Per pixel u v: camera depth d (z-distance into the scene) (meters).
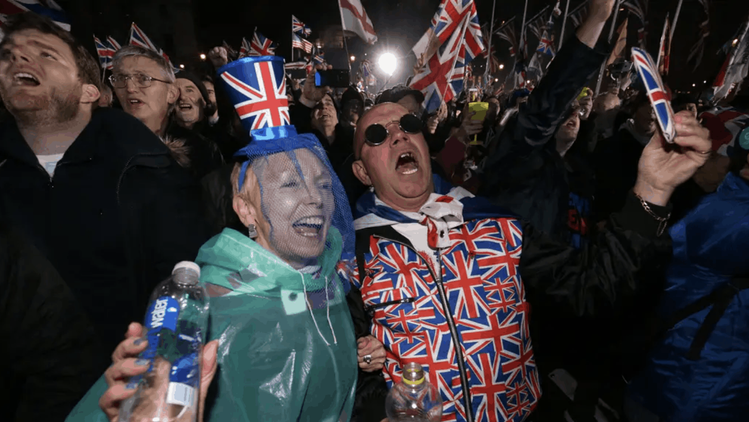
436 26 3.72
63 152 1.71
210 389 1.03
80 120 1.73
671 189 1.39
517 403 1.60
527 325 1.69
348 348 1.32
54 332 1.57
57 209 1.62
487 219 1.72
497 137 3.43
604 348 3.13
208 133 3.72
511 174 2.31
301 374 1.12
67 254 1.62
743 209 1.62
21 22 1.55
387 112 1.79
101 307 1.66
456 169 3.05
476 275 1.61
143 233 1.75
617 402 2.67
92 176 1.68
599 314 1.54
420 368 1.36
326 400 1.22
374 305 1.63
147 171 1.79
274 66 1.19
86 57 1.69
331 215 1.23
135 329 0.86
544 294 1.68
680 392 1.81
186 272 0.95
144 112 2.41
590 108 4.45
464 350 1.55
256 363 1.07
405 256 1.65
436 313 1.58
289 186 1.14
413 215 1.75
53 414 1.60
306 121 4.01
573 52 1.91
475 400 1.55
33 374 1.58
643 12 10.88
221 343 1.05
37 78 1.54
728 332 1.70
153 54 2.45
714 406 1.74
